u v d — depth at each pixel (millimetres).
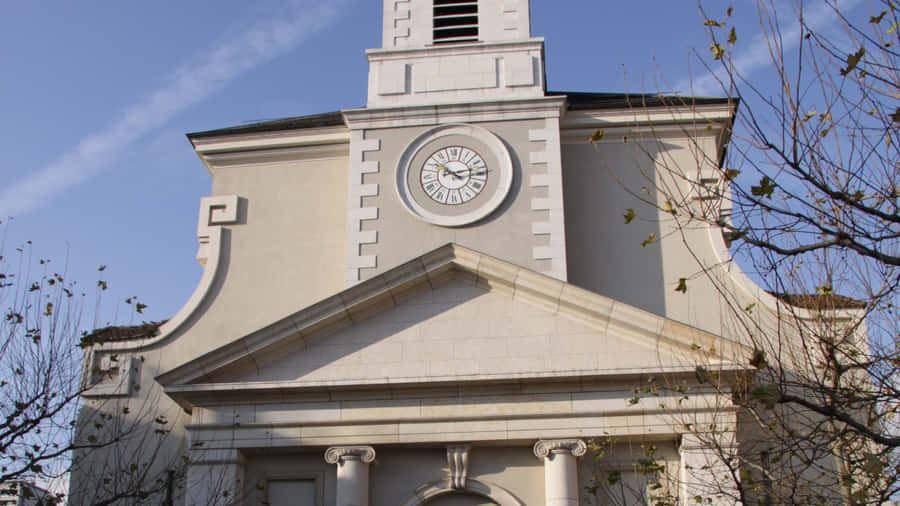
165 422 16797
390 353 16875
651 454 15086
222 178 21156
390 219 19688
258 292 20078
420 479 16672
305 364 16922
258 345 16859
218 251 20391
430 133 20250
